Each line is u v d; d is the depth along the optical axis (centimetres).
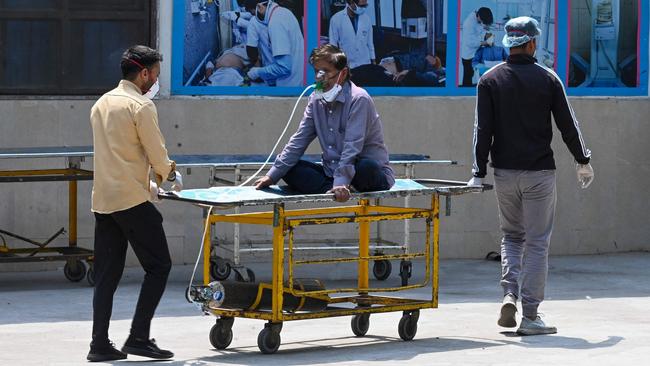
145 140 1155
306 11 2000
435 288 1335
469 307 1594
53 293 1725
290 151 1280
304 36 2002
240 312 1238
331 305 1617
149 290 1181
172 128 1955
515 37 1340
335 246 1981
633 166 2164
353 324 1356
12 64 1914
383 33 2039
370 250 1894
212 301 1227
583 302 1642
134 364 1174
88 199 1938
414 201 2066
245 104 1981
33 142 1912
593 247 2155
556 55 2114
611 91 2150
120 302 1634
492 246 2108
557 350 1248
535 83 1333
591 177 1373
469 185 1326
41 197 1920
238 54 1984
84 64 1939
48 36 1925
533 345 1284
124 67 1190
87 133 1933
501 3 2080
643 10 2152
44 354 1243
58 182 1925
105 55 1945
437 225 1331
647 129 2166
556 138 2125
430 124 2061
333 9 2016
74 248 1827
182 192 1227
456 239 2094
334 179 1234
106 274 1195
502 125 1342
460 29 2069
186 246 1983
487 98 1345
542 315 1487
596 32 2134
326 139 1277
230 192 1244
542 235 1357
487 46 2080
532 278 1353
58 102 1920
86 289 1769
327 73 1257
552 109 1349
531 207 1346
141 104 1159
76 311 1564
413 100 2050
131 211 1160
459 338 1341
